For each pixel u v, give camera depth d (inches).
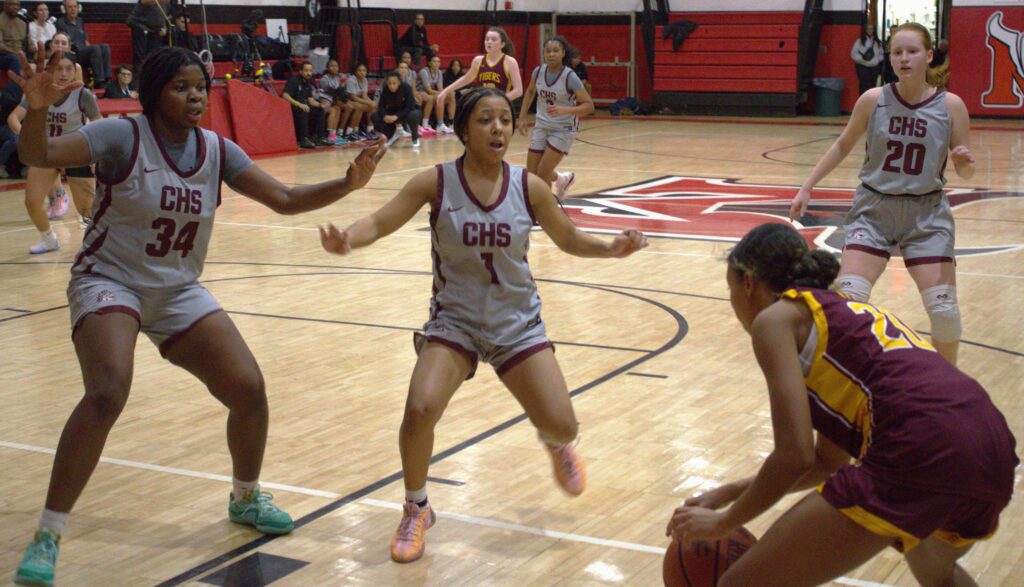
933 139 189.6
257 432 147.3
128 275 140.3
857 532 97.3
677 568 112.0
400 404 209.2
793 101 941.8
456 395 214.8
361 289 312.7
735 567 103.3
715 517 103.0
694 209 456.1
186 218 141.5
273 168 593.9
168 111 139.0
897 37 190.2
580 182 546.0
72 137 134.1
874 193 195.6
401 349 248.7
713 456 179.2
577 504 159.8
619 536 148.5
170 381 226.1
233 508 152.8
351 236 135.2
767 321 100.7
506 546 145.6
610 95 1043.9
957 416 95.3
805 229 404.8
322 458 179.9
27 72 127.3
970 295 296.4
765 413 201.2
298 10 785.6
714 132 824.3
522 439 188.5
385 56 861.8
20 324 274.4
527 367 142.0
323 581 135.6
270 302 296.7
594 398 210.8
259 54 706.8
